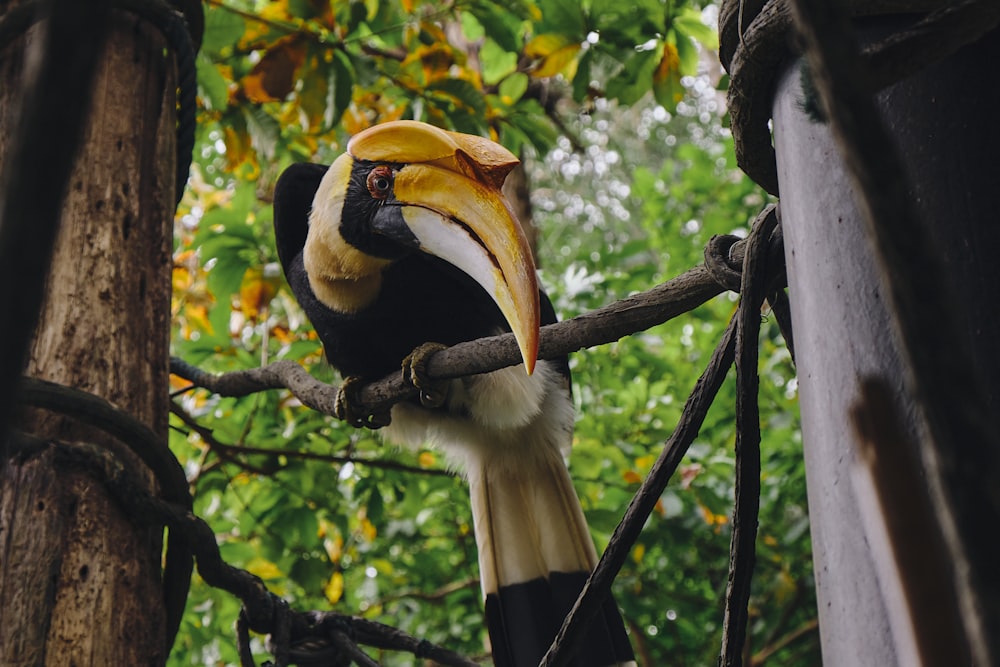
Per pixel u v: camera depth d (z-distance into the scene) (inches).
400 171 108.3
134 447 87.0
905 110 55.0
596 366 234.7
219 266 177.9
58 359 87.9
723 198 275.1
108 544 83.4
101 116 97.3
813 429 53.6
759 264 69.8
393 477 204.7
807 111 44.4
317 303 127.6
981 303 50.9
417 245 104.9
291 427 188.2
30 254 22.8
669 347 247.9
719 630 280.2
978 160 53.4
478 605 266.1
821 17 25.2
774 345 240.2
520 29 187.3
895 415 24.2
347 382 124.6
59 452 83.0
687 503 234.1
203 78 158.9
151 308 94.8
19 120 22.8
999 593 23.7
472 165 102.5
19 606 78.3
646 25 165.3
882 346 51.1
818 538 51.8
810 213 56.8
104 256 92.6
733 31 67.3
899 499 23.8
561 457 137.1
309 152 203.0
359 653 107.3
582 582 131.6
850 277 53.6
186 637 217.9
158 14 103.9
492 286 94.3
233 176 223.5
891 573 25.8
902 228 24.9
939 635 23.6
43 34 22.6
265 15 173.3
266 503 194.2
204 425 189.3
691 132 416.5
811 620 290.7
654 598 271.4
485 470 137.0
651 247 281.4
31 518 80.7
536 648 128.7
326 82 163.9
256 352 212.7
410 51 184.1
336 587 227.8
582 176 421.1
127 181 96.7
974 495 24.1
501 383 128.5
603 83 187.3
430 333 124.8
